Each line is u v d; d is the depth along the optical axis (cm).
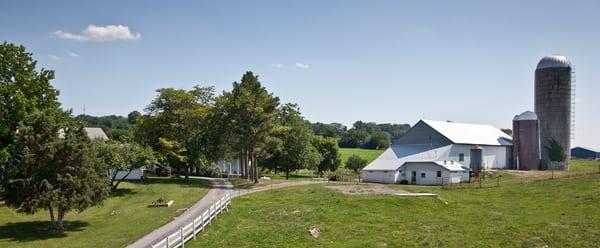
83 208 3794
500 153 9306
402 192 5609
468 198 5506
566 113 9362
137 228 3891
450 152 8388
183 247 3158
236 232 3659
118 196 5812
